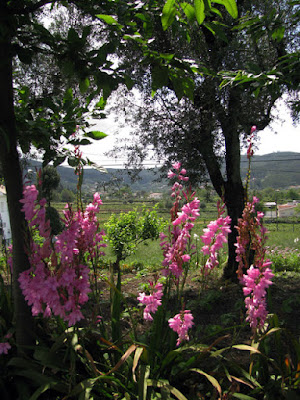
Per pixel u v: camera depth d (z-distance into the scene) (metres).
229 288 5.68
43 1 2.53
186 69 2.34
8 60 2.53
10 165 2.62
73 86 5.36
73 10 5.91
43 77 5.77
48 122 2.78
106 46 2.23
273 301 5.22
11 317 2.95
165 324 2.76
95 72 2.35
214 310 4.81
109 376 2.17
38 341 2.59
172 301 4.96
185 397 2.19
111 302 2.81
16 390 2.39
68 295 2.15
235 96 5.86
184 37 2.39
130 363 2.32
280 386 2.32
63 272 2.08
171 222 2.52
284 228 42.56
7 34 2.40
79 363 2.52
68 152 2.54
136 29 2.32
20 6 2.44
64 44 2.53
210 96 5.76
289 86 3.38
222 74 3.54
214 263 2.44
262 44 6.77
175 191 2.52
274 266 8.54
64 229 2.17
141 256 13.21
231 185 6.72
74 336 2.27
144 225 8.84
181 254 2.36
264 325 2.41
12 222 2.64
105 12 2.45
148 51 2.29
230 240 6.50
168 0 1.65
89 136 2.57
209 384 2.58
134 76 6.43
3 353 2.57
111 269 2.81
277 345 2.46
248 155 2.40
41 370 2.36
